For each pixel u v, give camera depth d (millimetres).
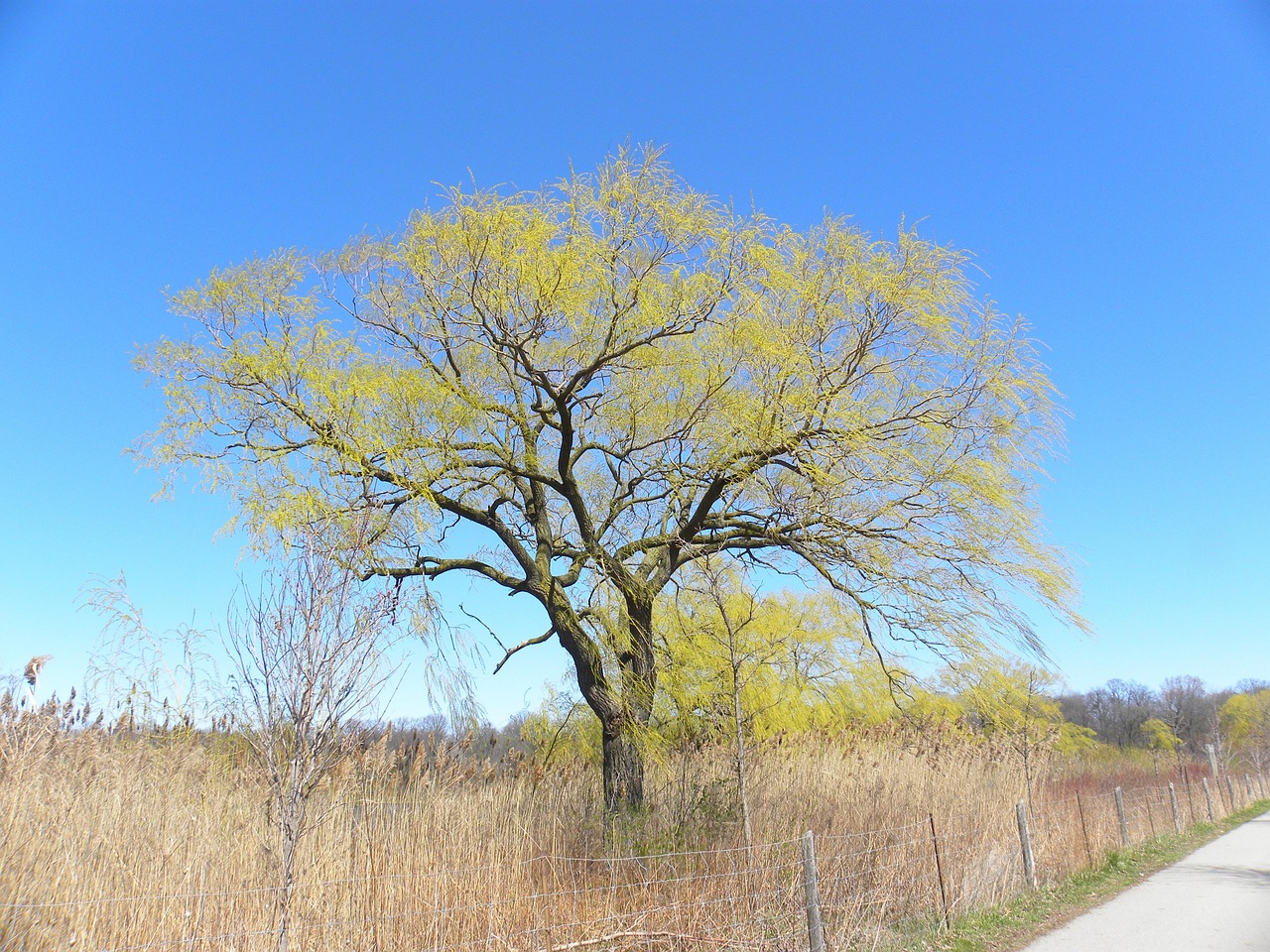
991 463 9500
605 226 9500
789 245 9758
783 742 13070
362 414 8859
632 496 11438
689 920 6609
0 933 4410
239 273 8984
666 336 9703
